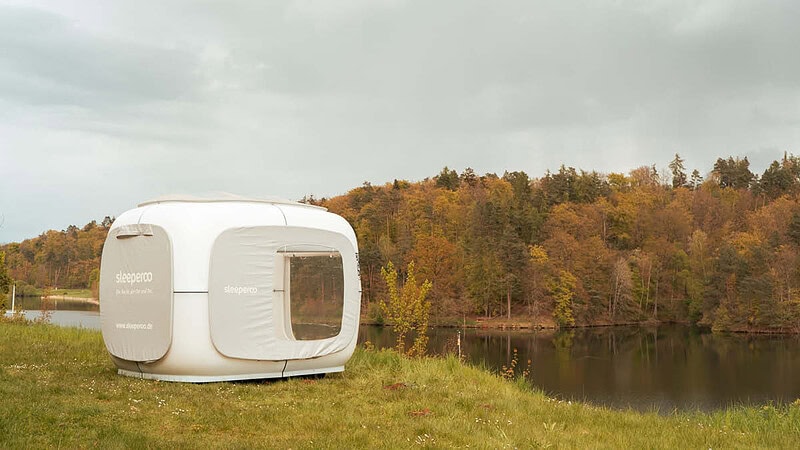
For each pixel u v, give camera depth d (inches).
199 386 391.9
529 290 2893.7
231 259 402.0
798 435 377.4
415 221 3725.4
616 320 3061.0
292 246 423.8
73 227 3277.6
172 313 392.5
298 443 277.4
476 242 3080.7
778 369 1795.0
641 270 3289.9
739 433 368.2
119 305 418.9
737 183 5285.4
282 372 428.1
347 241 453.1
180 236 396.5
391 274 741.9
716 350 2186.3
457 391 429.7
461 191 4379.9
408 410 361.1
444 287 2896.2
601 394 1427.2
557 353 2066.9
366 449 275.0
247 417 322.3
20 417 276.7
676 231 3828.7
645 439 331.6
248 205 420.5
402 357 538.6
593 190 4490.7
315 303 466.9
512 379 577.3
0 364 436.1
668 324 3065.9
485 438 306.7
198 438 280.8
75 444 250.5
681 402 1338.6
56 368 434.6
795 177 4874.5
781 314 2623.0
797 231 3176.7
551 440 314.0
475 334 2527.1
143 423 299.0
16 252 2999.5
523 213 3472.0
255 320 409.7
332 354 446.3
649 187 4798.2
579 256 3132.4
